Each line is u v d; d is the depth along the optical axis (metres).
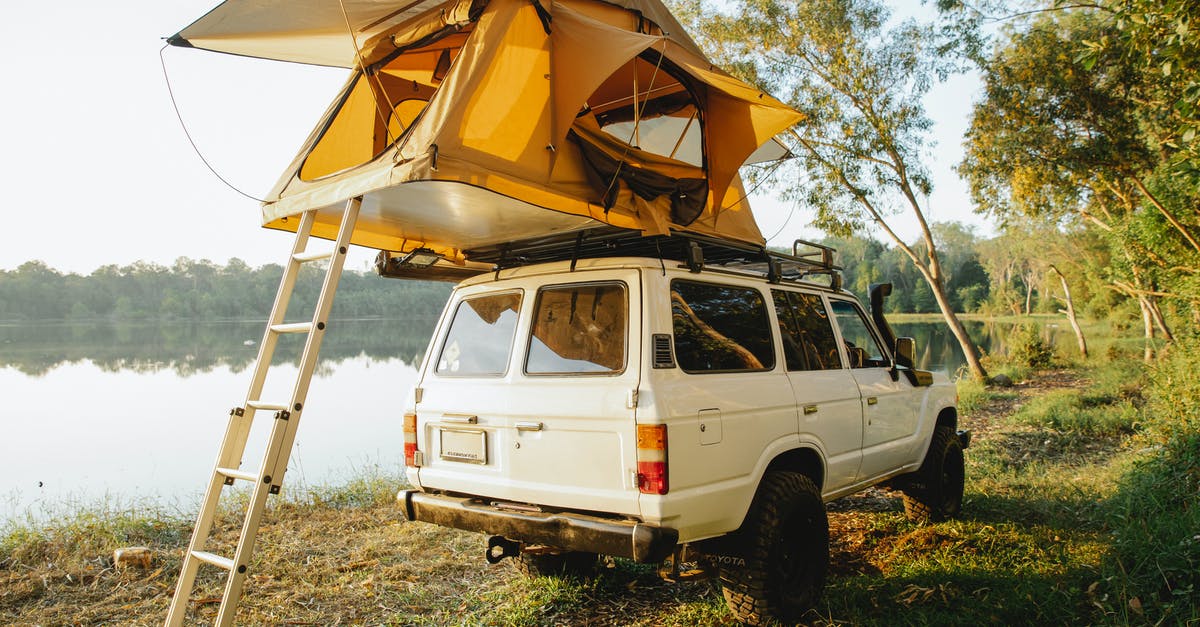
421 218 3.68
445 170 3.01
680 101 4.92
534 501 3.46
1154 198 11.73
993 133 15.81
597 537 3.15
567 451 3.37
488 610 4.14
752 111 4.64
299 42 4.57
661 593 4.31
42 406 14.59
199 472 9.01
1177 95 9.09
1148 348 16.39
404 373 20.62
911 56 14.59
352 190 3.36
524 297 3.80
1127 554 4.09
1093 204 18.98
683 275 3.61
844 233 15.99
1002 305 75.75
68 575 4.61
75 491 7.61
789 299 4.40
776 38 14.71
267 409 3.37
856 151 14.71
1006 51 15.60
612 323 3.42
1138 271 13.99
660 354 3.28
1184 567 3.74
